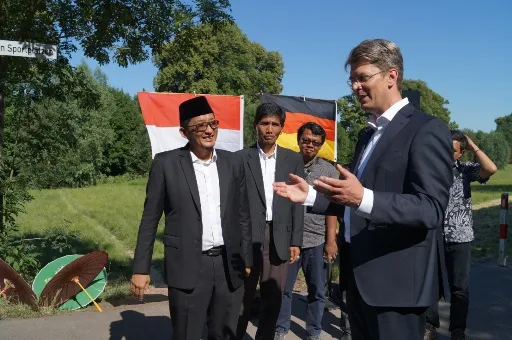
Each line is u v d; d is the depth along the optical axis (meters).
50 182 8.17
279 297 4.53
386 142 2.51
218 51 48.00
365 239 2.52
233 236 3.61
